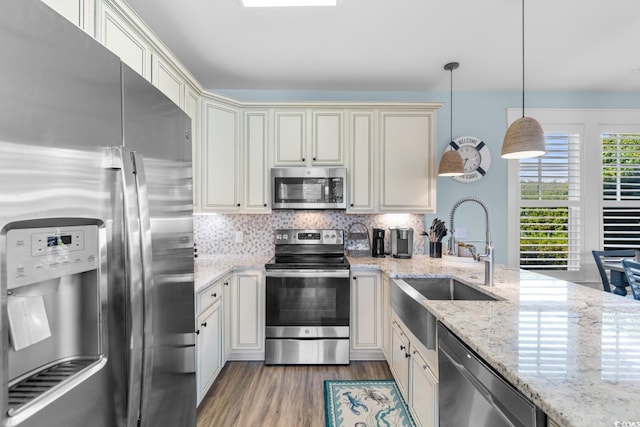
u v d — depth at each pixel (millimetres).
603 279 2797
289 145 2826
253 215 3117
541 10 1929
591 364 805
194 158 2365
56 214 647
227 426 1836
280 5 1864
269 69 2689
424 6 1890
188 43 2279
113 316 806
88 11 1265
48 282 703
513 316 1195
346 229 3119
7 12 557
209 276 2102
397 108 2834
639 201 3195
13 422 556
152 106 1028
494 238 3223
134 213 842
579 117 3209
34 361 699
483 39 2248
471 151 3197
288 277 2529
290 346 2541
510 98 3207
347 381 2320
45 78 627
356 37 2213
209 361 2062
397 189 2838
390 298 2268
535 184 3211
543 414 703
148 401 890
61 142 663
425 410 1494
